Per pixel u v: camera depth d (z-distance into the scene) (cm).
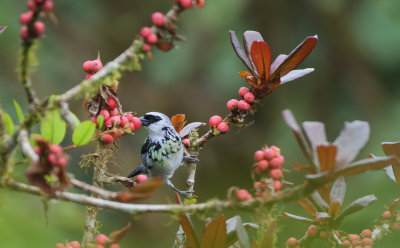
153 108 2112
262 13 2053
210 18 2064
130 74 2106
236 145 2223
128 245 1264
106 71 346
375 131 1769
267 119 2158
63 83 1855
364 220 595
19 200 633
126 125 435
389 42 2008
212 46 2092
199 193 2170
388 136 1736
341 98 2064
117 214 1580
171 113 2133
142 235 1623
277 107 2116
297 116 2078
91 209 418
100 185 456
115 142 459
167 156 984
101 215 1475
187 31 2100
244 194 335
